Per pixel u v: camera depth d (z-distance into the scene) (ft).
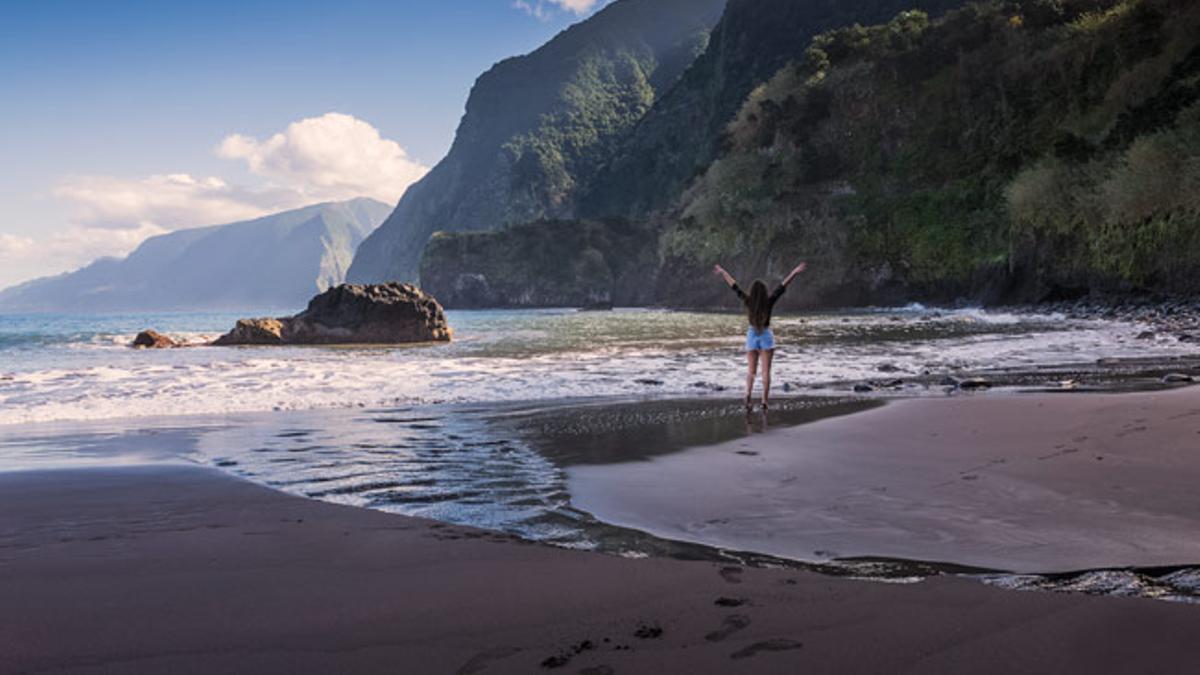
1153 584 8.61
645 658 6.67
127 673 6.46
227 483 16.52
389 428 24.97
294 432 24.43
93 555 10.50
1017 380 33.47
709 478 16.03
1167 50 151.23
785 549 10.73
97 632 7.48
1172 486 13.44
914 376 37.60
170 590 8.89
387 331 92.12
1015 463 15.96
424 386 38.04
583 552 10.53
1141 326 73.82
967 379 33.06
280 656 6.84
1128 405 22.24
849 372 40.63
